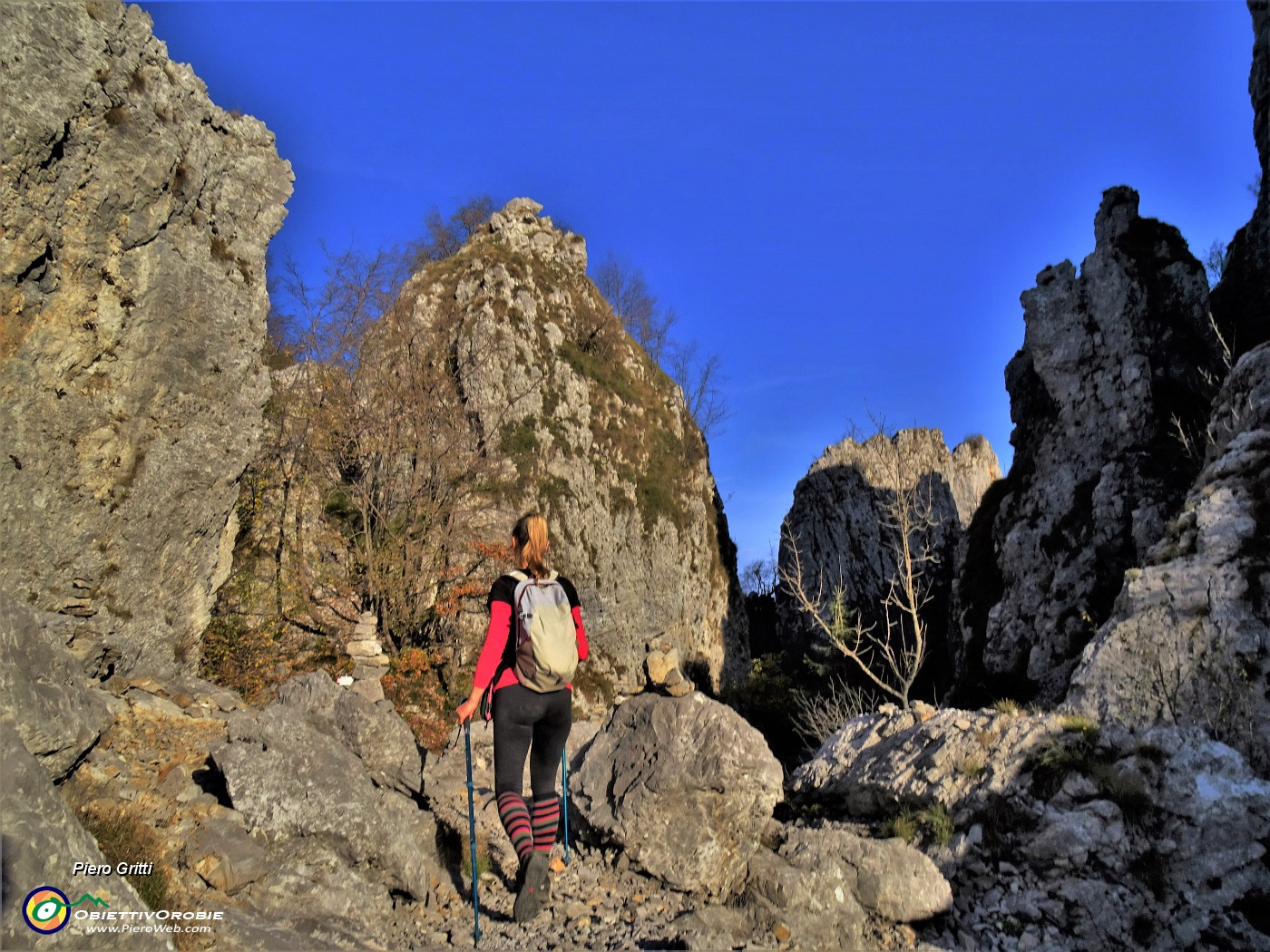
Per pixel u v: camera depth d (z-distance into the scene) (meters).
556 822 4.84
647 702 6.85
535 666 4.68
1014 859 7.77
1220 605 9.56
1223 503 10.59
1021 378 34.75
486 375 34.56
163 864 4.55
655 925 5.46
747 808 6.19
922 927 6.47
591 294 46.16
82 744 5.11
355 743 6.71
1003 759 8.45
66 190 8.38
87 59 8.45
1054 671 26.39
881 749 9.91
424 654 22.42
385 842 5.55
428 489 26.73
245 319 10.81
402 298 32.53
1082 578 26.92
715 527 45.41
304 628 20.53
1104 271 29.28
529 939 5.11
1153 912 7.20
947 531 49.22
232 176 11.26
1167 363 27.75
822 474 53.19
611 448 39.31
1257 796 7.41
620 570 36.16
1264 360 13.19
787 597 50.25
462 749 8.94
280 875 5.01
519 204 44.91
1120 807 7.66
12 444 7.92
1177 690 9.20
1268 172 26.67
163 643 9.13
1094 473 28.11
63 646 5.74
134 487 9.03
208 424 10.02
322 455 24.81
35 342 8.16
